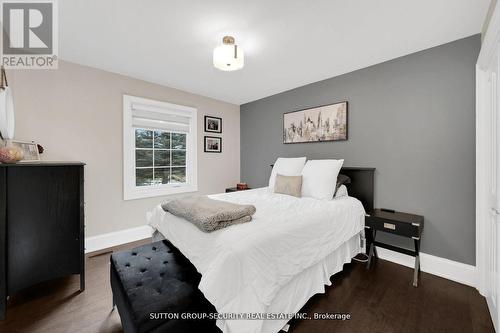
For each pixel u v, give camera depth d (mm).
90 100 2648
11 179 1546
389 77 2410
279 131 3617
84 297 1770
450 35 1931
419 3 1547
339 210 2016
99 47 2184
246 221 1525
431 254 2154
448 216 2061
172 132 3512
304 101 3244
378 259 2443
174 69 2713
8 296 1689
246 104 4203
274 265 1294
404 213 2299
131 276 1312
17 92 2191
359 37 1979
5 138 1781
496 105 1426
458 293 1813
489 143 1687
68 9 1616
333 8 1601
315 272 1679
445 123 2064
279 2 1543
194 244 1376
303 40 2029
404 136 2312
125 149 2936
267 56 2344
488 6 1560
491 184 1627
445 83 2059
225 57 1861
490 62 1591
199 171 3752
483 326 1460
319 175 2516
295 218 1653
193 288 1208
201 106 3752
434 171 2135
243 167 4305
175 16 1699
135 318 1011
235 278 1116
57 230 1748
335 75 2855
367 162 2598
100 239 2748
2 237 1506
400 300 1729
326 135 2967
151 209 3203
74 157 2555
